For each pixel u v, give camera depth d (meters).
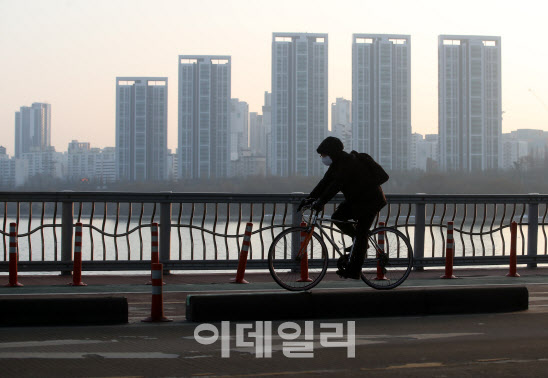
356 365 6.85
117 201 15.30
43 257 15.15
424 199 16.75
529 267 17.75
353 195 10.40
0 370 6.58
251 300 9.55
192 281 14.50
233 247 17.56
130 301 11.66
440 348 7.70
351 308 9.81
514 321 9.58
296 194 15.91
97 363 6.91
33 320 9.09
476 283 14.34
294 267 10.98
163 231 15.49
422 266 16.75
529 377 6.39
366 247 10.55
